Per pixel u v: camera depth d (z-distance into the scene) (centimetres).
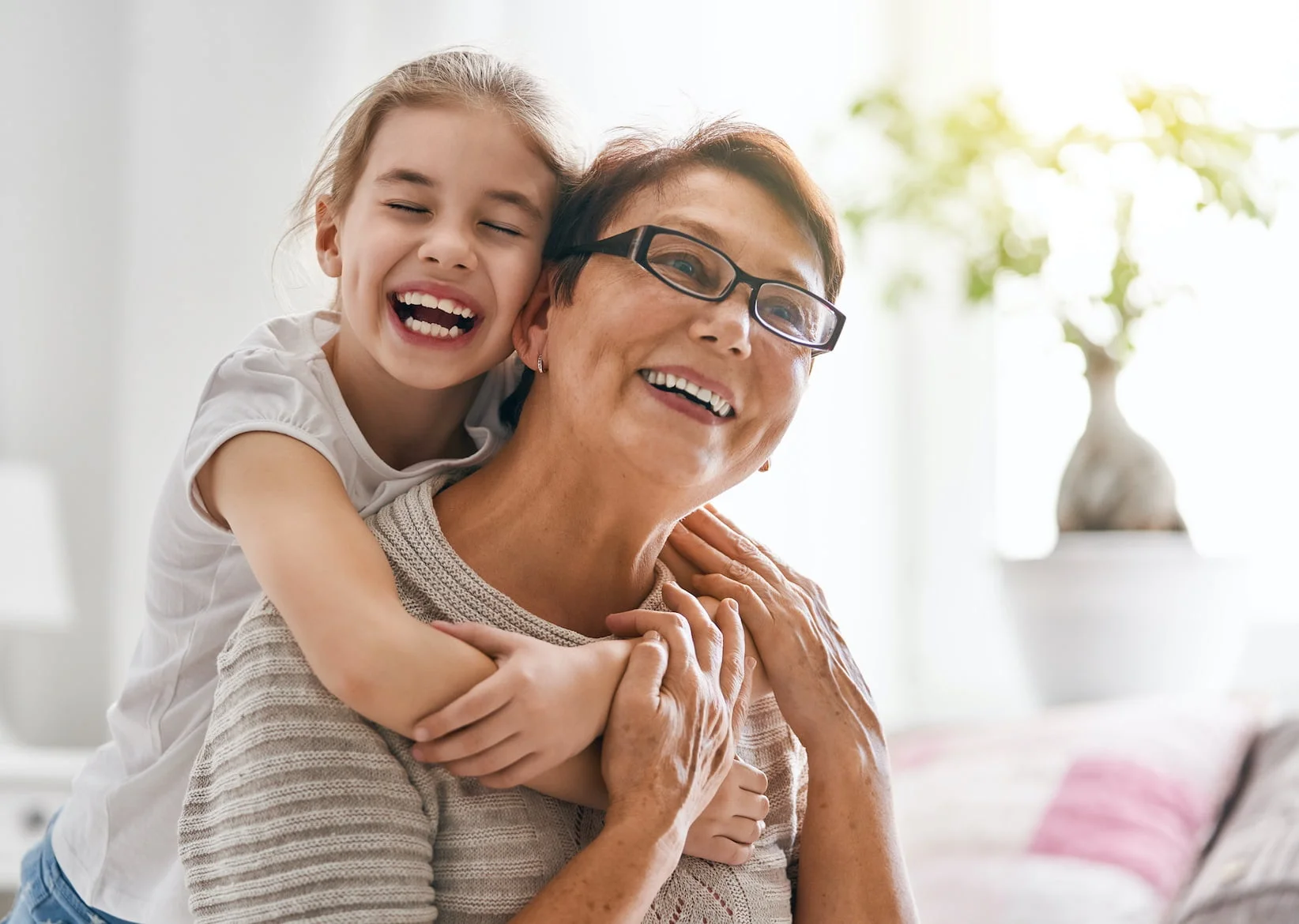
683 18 330
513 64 132
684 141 116
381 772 98
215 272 283
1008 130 295
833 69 350
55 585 266
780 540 338
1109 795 208
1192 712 233
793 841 128
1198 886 186
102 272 288
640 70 325
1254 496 317
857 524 352
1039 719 243
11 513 264
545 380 114
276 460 116
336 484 117
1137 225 293
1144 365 324
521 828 103
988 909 186
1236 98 321
